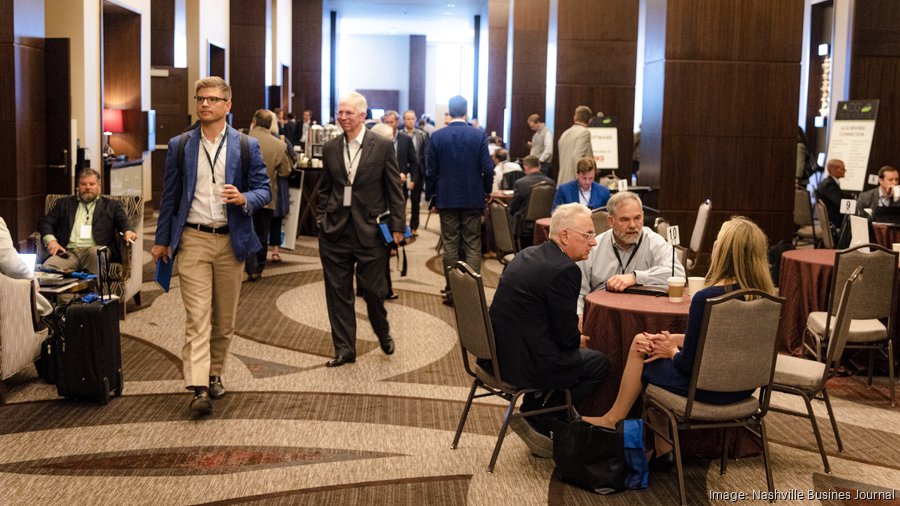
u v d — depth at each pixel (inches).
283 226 389.1
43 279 221.8
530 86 711.7
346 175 219.8
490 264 403.2
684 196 342.6
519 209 380.8
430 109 1418.6
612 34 526.0
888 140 466.3
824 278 233.3
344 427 180.1
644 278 183.5
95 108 430.6
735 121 340.8
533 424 165.8
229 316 193.8
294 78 962.1
